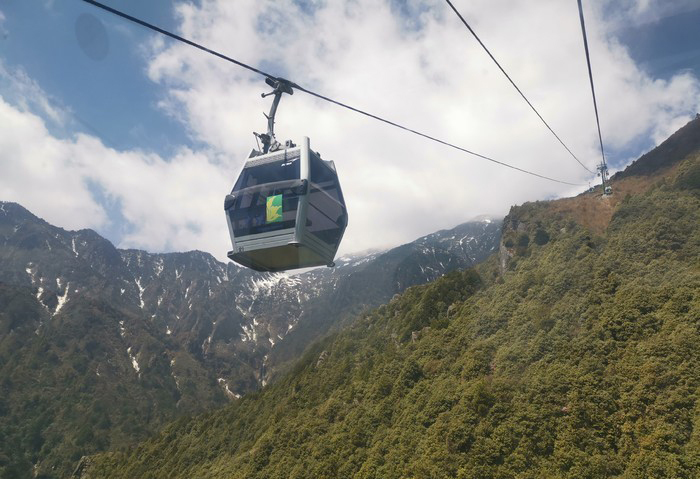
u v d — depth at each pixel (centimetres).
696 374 5450
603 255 8875
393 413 8844
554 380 6594
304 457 9069
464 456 6325
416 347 10700
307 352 16875
